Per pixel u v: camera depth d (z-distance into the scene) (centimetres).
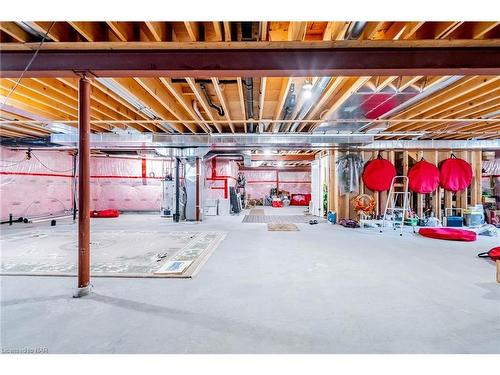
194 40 248
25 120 515
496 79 327
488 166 862
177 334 197
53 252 430
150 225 743
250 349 180
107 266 354
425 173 710
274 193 1673
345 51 254
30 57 259
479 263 371
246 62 258
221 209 1045
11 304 246
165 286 288
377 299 254
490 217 738
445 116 516
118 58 260
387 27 269
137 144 664
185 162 838
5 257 401
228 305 243
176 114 498
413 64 253
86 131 272
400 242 511
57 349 181
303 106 455
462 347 182
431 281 302
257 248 462
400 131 655
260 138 646
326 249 454
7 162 784
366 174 742
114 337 193
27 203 839
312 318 219
